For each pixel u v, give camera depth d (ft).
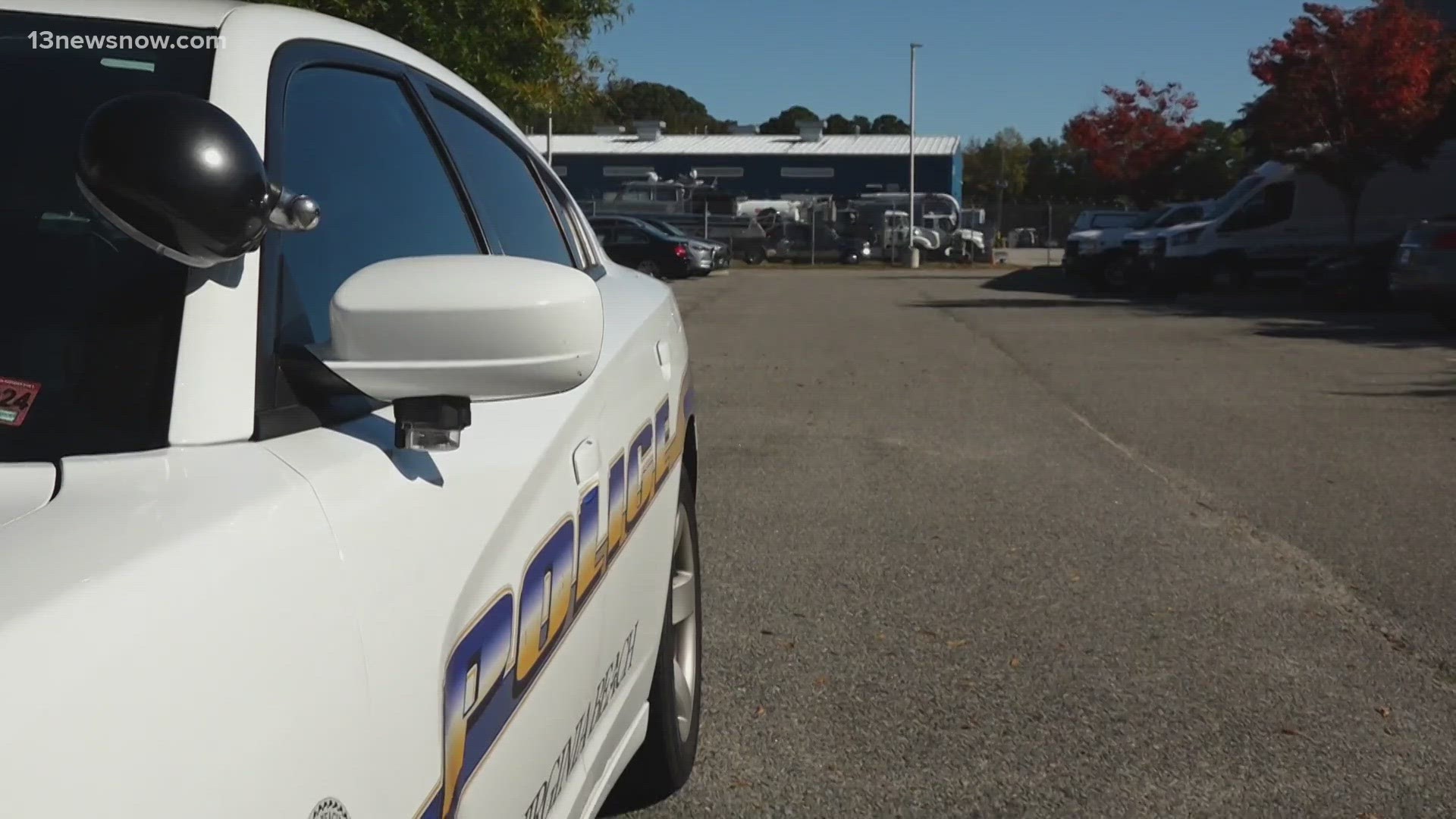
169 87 6.30
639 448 9.89
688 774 12.21
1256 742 13.56
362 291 5.54
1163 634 16.89
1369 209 85.25
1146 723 14.02
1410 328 60.70
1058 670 15.58
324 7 32.58
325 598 4.94
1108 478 26.78
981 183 313.32
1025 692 14.88
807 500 24.58
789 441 30.96
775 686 14.99
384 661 5.21
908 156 186.19
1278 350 51.67
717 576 19.45
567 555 7.57
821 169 186.80
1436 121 81.25
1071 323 65.41
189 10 6.86
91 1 6.81
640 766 11.47
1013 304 80.64
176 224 5.05
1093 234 96.53
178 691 4.17
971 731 13.78
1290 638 16.79
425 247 7.99
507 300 5.49
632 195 152.46
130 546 4.39
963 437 31.71
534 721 6.97
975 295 90.74
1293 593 18.70
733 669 15.52
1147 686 15.07
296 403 5.79
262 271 5.90
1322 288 72.59
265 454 5.32
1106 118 137.08
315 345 6.13
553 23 40.75
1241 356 49.52
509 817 6.59
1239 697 14.79
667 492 11.19
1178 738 13.65
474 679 6.09
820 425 33.35
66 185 6.05
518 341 5.54
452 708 5.82
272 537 4.83
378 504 5.52
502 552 6.50
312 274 6.47
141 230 5.09
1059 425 33.45
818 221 147.64
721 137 198.90
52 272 5.78
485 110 10.81
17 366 5.48
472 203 9.14
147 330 5.54
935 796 12.29
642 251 110.32
